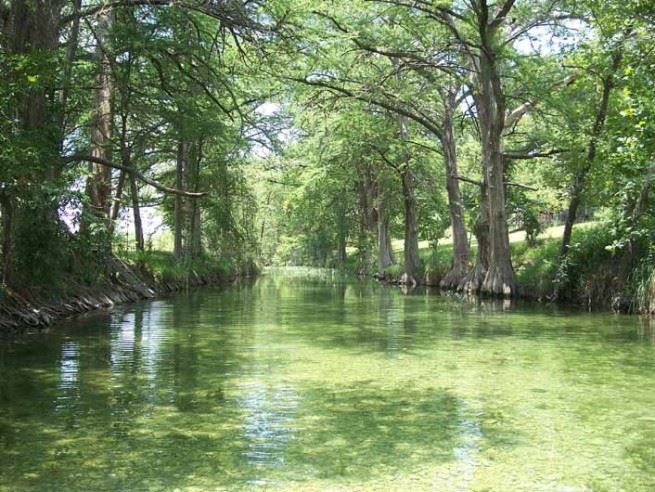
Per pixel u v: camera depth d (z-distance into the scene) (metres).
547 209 31.28
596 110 21.84
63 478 5.16
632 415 7.13
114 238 19.20
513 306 20.98
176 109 23.22
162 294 25.69
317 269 72.38
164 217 39.69
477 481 5.15
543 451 5.89
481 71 26.19
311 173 38.50
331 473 5.30
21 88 12.37
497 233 25.42
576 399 7.83
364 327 14.84
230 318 16.67
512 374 9.34
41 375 9.02
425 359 10.54
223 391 8.15
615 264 19.83
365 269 54.88
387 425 6.70
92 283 19.08
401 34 26.20
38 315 14.41
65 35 19.28
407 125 37.09
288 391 8.20
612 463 5.58
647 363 10.24
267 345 11.93
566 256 21.59
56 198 13.58
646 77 15.02
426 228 44.25
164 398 7.76
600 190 19.56
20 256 14.23
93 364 9.88
